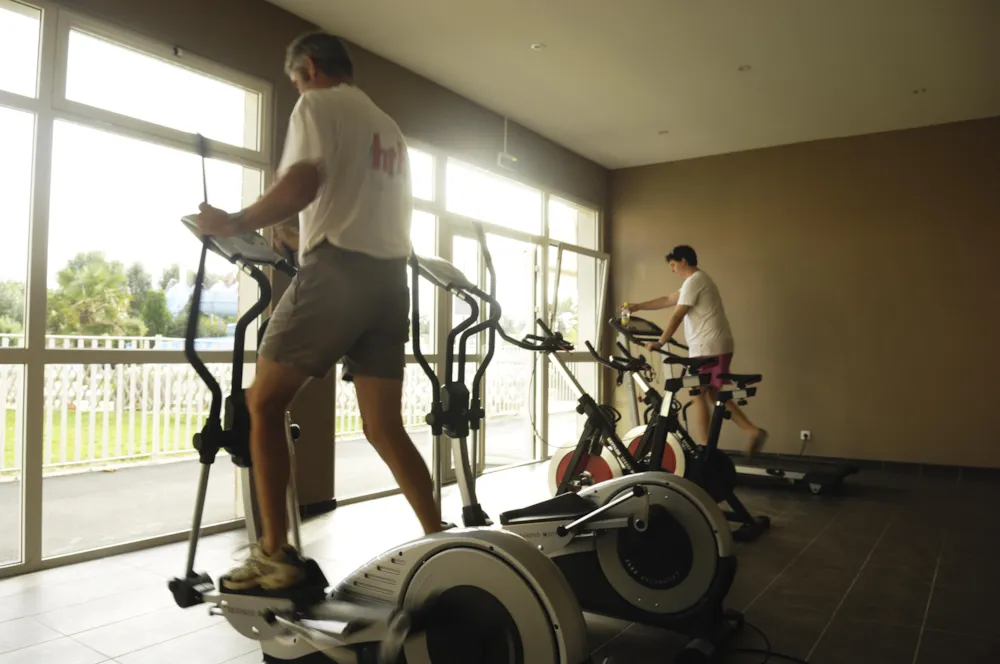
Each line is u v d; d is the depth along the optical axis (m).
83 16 3.18
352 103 1.79
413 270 2.07
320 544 3.46
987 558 3.27
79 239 3.27
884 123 6.05
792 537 3.67
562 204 6.98
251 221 1.62
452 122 5.37
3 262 3.04
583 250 7.05
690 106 5.65
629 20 4.18
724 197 6.96
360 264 1.76
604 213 7.52
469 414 2.19
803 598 2.71
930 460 5.98
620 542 2.35
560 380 6.79
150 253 3.57
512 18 4.18
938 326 6.00
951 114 5.82
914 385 6.07
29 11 3.08
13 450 4.39
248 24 3.91
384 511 4.21
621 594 2.34
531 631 1.50
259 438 1.74
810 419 6.47
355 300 1.75
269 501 1.74
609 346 7.51
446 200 5.37
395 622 1.59
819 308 6.47
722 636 2.22
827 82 5.12
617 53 4.66
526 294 6.38
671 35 4.38
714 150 6.89
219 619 2.47
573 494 2.46
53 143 3.10
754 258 6.78
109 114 3.29
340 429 6.46
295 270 1.83
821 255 6.48
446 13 4.12
